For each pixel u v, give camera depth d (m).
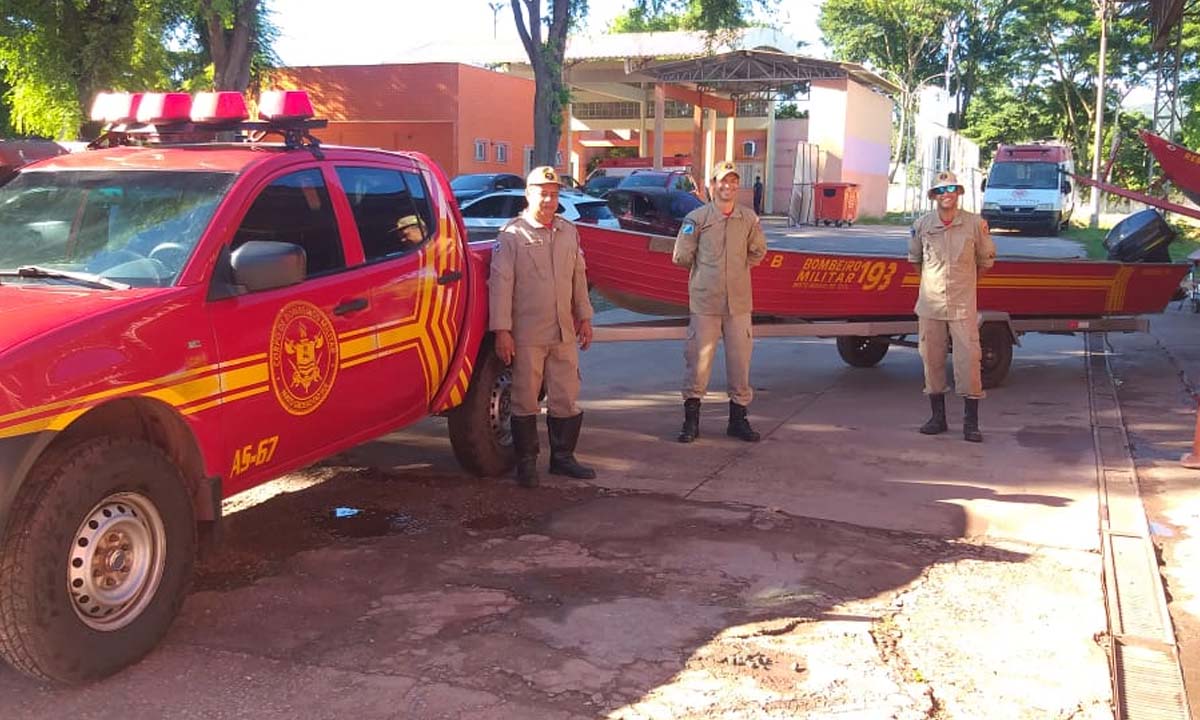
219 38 19.89
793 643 4.23
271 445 4.49
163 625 3.95
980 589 4.85
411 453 7.10
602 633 4.27
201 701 3.68
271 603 4.54
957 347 7.54
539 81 25.59
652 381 9.91
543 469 6.76
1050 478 6.67
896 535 5.58
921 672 4.00
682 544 5.36
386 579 4.84
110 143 5.28
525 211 6.29
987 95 61.31
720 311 7.36
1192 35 38.00
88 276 4.10
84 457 3.58
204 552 4.31
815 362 11.13
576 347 6.51
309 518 5.72
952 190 7.38
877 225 42.62
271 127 4.97
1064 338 12.89
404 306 5.35
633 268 8.45
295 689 3.78
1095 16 50.19
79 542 3.62
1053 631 4.39
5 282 4.11
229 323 4.18
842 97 42.22
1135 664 4.14
